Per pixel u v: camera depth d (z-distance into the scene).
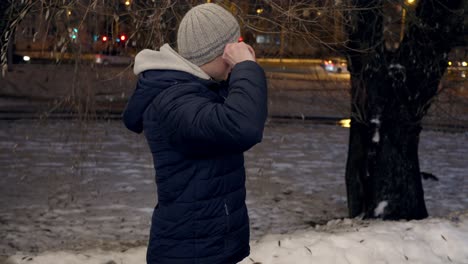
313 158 15.41
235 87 2.03
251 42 7.09
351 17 7.11
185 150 2.11
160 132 2.15
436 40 7.99
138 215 10.08
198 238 2.19
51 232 8.95
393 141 8.76
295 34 6.34
